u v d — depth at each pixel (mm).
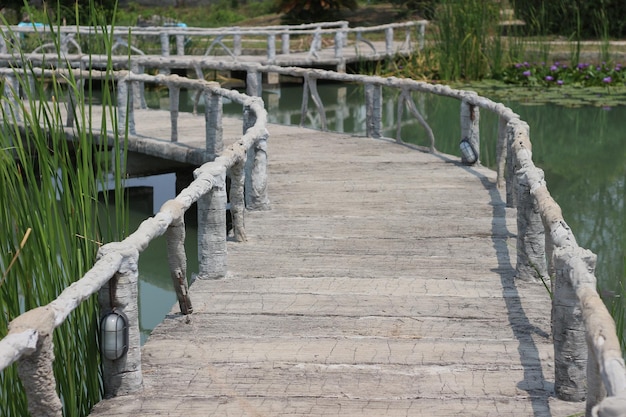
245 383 3881
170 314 4648
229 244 5879
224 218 5164
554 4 17859
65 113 11172
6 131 3984
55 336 3592
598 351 2574
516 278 5145
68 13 16172
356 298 4887
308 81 10719
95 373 3777
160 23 20906
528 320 4551
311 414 3604
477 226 6285
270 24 25719
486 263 5480
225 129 10531
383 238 6023
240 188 5863
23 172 8852
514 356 4133
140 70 12133
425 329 4457
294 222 6410
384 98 15750
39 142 3824
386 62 17906
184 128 10211
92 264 3990
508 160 6691
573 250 3523
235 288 5031
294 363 4074
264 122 6742
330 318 4602
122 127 9461
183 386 3852
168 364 4066
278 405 3680
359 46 19906
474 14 15953
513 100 13469
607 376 2426
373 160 8664
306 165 8430
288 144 9609
